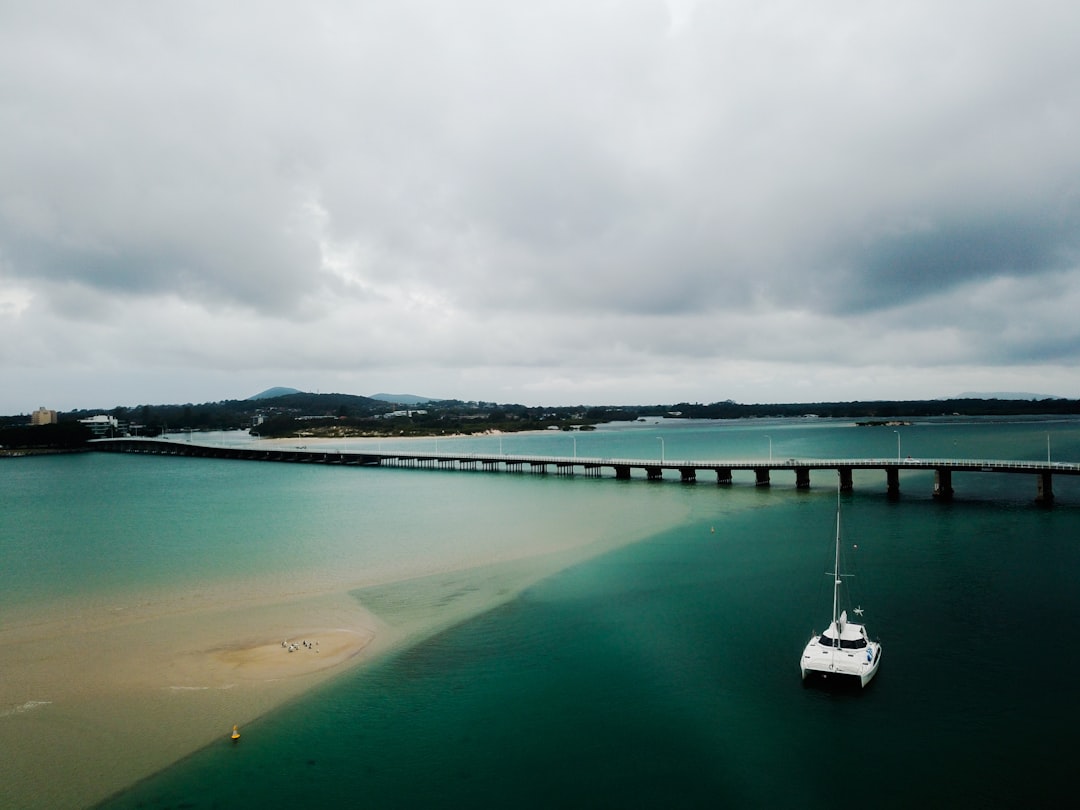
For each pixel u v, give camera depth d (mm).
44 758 28406
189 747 29281
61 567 59688
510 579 53969
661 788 26438
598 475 133875
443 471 155625
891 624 41906
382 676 36031
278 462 199375
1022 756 28000
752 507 86875
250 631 42625
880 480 113625
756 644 39656
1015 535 65312
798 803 25469
